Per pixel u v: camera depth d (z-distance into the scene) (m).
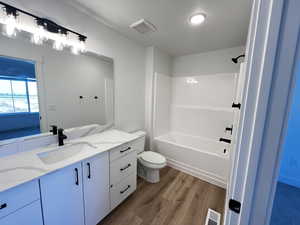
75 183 1.14
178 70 3.06
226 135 2.60
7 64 1.13
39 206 0.94
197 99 2.87
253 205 0.43
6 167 0.99
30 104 1.28
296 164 1.39
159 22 1.68
